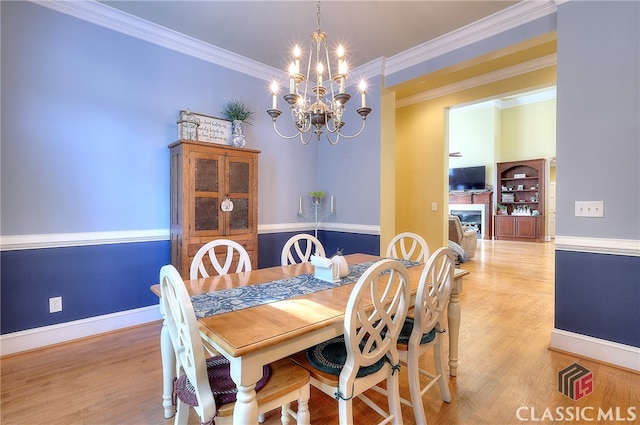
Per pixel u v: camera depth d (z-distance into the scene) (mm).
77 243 2666
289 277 2018
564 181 2428
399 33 3082
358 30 3023
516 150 9445
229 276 2043
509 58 3750
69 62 2611
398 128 5238
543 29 2633
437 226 4816
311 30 3004
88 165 2711
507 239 9172
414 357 1625
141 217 3006
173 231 3070
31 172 2455
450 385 2031
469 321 3066
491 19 2838
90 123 2717
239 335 1180
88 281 2734
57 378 2105
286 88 4113
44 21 2498
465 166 9844
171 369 1737
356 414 1781
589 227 2322
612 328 2244
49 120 2527
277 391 1295
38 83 2479
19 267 2428
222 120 3408
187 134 3020
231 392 1275
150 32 2979
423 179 4957
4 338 2371
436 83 4531
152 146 3062
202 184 2984
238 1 2584
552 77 3740
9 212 2371
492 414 1764
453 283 2000
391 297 1655
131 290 2961
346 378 1307
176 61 3193
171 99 3168
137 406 1833
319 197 4320
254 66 3709
